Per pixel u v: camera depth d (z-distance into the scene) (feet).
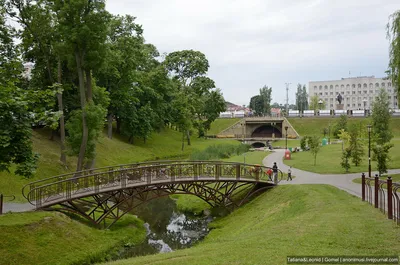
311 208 59.77
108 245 62.18
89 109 96.58
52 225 57.88
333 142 209.46
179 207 93.25
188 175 79.66
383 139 144.15
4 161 47.21
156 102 205.77
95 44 92.07
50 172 101.65
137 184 72.59
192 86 247.50
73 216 71.31
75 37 86.89
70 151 100.07
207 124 267.80
